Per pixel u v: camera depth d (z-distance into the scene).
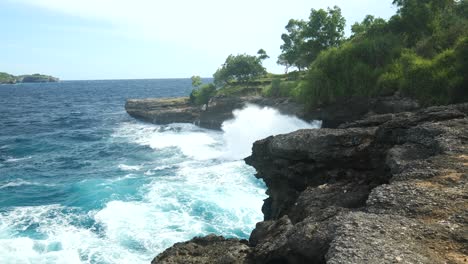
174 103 80.75
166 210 25.14
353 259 8.25
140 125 75.25
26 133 66.25
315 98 39.66
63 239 20.95
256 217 24.16
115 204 26.41
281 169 21.50
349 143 19.09
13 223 23.56
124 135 62.53
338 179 19.12
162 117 75.31
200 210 25.12
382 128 18.56
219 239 15.56
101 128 72.12
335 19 65.19
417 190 11.51
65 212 25.52
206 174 35.09
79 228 22.66
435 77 30.31
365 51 39.47
